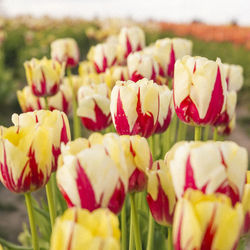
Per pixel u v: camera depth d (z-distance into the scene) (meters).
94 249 0.53
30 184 0.70
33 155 0.69
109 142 0.63
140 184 0.69
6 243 0.89
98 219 0.55
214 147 0.59
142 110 0.78
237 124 3.63
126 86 0.79
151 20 8.90
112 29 3.90
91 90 1.03
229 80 1.18
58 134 0.72
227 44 6.83
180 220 0.57
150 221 0.82
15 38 6.41
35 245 0.73
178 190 0.61
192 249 0.57
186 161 0.60
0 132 0.69
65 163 0.62
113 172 0.61
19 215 2.22
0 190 2.52
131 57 1.00
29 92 1.13
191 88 0.76
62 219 0.55
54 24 7.73
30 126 0.69
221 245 0.57
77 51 1.35
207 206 0.56
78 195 0.62
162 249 0.94
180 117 0.79
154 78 1.01
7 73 4.10
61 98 1.13
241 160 0.60
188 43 1.07
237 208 0.57
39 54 5.43
